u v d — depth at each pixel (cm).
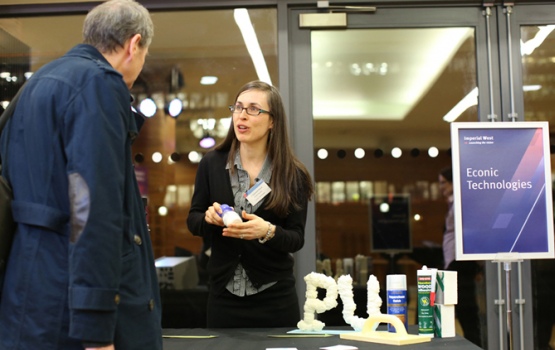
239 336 217
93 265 134
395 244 359
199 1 363
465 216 280
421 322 212
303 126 358
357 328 225
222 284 246
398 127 362
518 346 346
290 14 362
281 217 249
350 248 359
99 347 135
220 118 367
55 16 370
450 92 362
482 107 357
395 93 363
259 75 364
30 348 140
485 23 359
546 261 349
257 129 248
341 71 362
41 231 144
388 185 361
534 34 359
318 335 218
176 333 224
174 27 369
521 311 346
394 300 216
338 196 360
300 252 354
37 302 141
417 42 363
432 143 362
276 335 218
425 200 361
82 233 135
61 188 144
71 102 143
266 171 254
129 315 148
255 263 244
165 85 370
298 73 360
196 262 362
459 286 355
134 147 368
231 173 255
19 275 143
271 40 364
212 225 247
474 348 189
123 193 145
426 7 361
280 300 247
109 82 146
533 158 285
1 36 372
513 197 282
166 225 365
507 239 281
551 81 357
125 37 159
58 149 145
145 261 159
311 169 357
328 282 231
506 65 357
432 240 360
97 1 364
